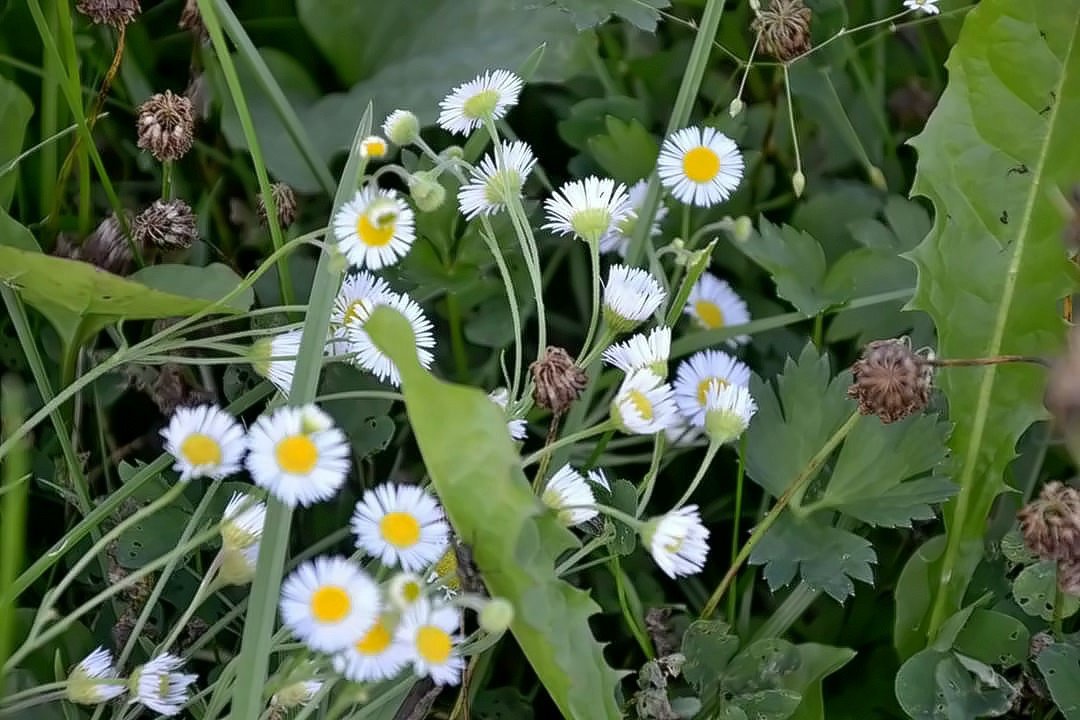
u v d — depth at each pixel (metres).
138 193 0.81
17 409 0.68
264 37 0.82
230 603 0.72
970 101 0.76
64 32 0.75
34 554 0.75
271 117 0.80
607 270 0.81
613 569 0.73
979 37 0.76
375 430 0.75
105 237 0.76
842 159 0.84
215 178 0.81
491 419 0.65
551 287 0.83
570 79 0.83
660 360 0.71
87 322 0.73
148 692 0.68
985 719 0.74
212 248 0.79
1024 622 0.75
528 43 0.80
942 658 0.73
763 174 0.83
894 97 0.86
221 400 0.78
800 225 0.82
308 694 0.67
